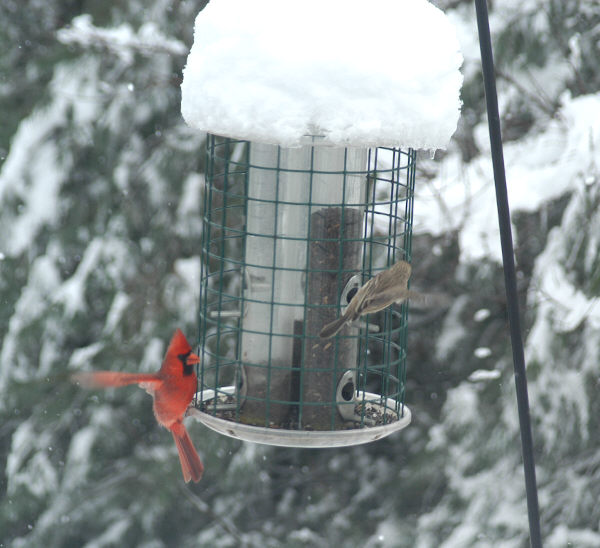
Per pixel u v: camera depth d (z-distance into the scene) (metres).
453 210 11.60
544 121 12.46
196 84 6.32
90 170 14.97
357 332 7.49
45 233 15.05
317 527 16.30
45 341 14.92
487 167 11.86
